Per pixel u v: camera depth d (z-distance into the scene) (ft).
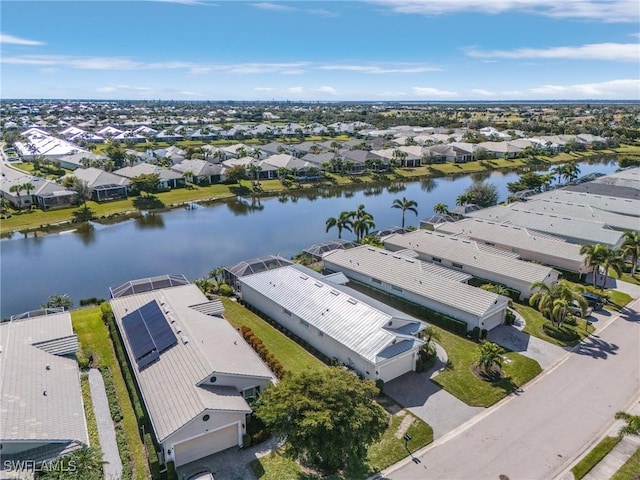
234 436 90.63
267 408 81.87
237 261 205.98
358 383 84.79
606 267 159.74
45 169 398.83
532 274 158.30
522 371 116.06
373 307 123.75
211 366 94.58
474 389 108.68
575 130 650.84
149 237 242.78
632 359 122.21
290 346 128.88
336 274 159.94
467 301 137.59
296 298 137.80
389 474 82.94
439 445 90.22
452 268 179.01
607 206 251.19
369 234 225.35
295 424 78.07
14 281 183.42
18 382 92.73
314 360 121.90
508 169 463.42
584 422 97.19
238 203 321.52
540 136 609.83
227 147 503.20
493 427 95.55
